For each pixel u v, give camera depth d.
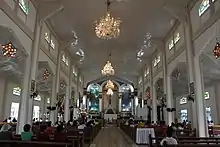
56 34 14.27
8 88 15.23
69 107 18.41
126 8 10.98
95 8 11.04
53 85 14.10
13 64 11.96
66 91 18.20
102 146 9.20
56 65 14.66
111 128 22.97
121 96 31.34
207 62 12.05
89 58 19.97
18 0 8.46
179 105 24.17
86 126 10.79
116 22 7.60
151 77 18.69
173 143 4.40
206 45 8.77
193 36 9.82
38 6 10.59
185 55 10.76
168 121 13.20
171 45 13.39
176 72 14.35
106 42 15.91
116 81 31.80
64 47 15.34
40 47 11.19
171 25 12.68
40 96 22.75
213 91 16.83
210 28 8.25
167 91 13.78
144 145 9.69
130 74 26.45
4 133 4.83
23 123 9.25
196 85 9.38
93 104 31.08
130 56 19.23
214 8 7.99
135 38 14.95
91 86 31.42
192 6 9.97
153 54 18.19
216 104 16.36
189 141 5.78
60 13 11.55
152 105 17.95
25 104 9.47
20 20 8.60
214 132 11.65
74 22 12.60
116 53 18.47
